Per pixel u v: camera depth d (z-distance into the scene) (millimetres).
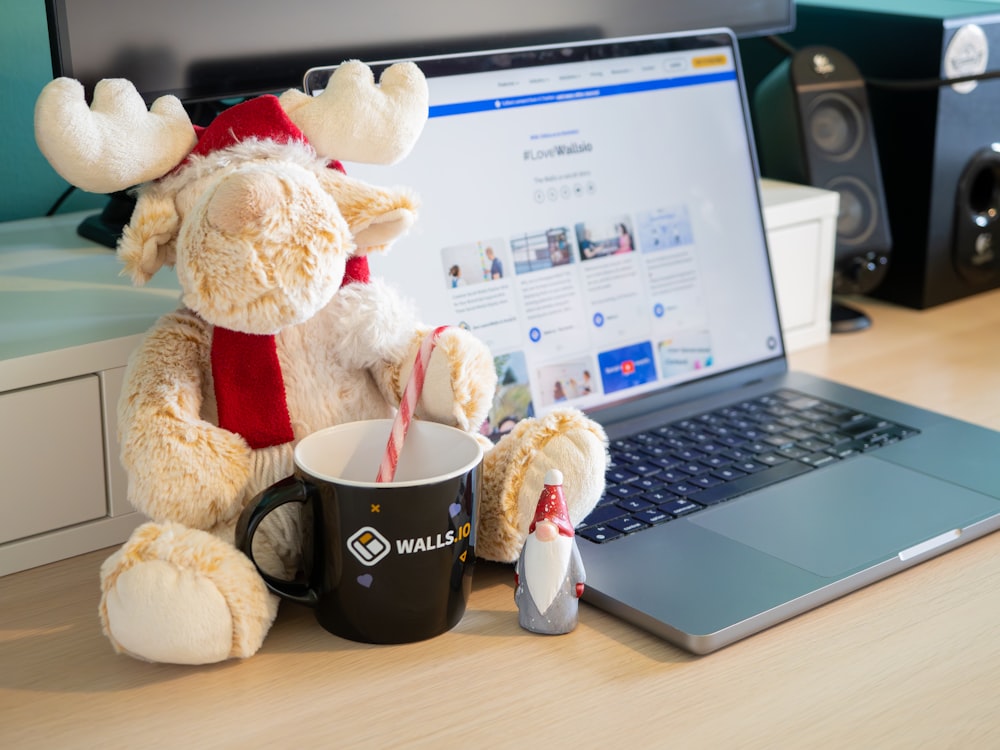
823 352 1128
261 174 539
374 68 807
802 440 890
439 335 649
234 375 613
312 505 603
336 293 631
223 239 531
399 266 813
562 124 910
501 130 874
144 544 572
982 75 1207
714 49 1014
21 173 1045
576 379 902
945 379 1048
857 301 1295
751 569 685
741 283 1013
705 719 563
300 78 907
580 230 913
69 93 564
